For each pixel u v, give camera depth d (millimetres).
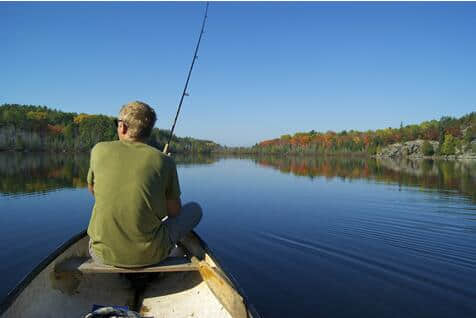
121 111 2492
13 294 2072
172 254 3398
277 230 6578
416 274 4512
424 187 13305
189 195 11102
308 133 114438
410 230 6602
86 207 8477
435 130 87375
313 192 11820
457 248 5523
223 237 6113
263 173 20953
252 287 4125
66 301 2537
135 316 2277
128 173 2270
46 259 2439
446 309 3635
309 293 3971
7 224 6840
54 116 79750
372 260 5004
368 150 86312
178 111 4602
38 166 22359
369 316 3482
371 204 9352
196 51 4777
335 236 6195
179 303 2727
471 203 9414
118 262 2354
